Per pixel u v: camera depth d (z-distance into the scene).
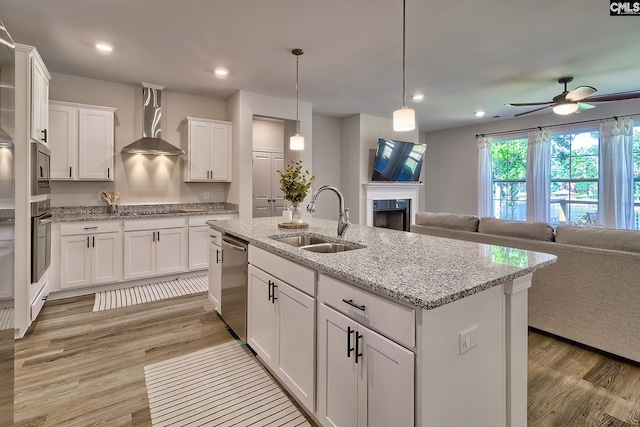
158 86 4.37
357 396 1.39
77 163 3.78
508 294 1.47
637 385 2.06
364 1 2.45
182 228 4.24
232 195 4.81
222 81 4.21
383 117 6.29
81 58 3.48
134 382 2.07
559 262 2.60
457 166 7.43
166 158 4.64
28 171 2.70
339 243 2.25
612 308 2.33
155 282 4.14
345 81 4.21
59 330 2.80
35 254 2.76
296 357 1.80
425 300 1.08
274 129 6.47
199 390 2.00
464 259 1.64
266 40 3.08
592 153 5.47
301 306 1.75
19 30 2.88
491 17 2.67
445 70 3.85
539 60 3.57
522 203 6.43
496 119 6.52
